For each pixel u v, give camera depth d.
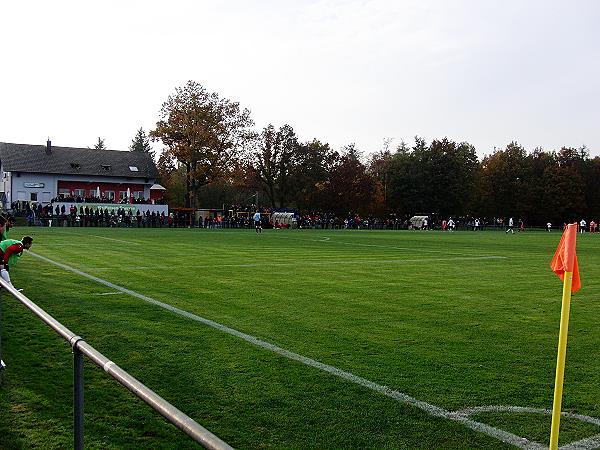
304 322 8.69
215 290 11.87
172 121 62.53
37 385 5.51
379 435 4.48
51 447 4.16
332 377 5.91
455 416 4.90
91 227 49.84
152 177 73.06
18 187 65.44
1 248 9.95
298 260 19.41
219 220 59.53
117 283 12.64
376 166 97.12
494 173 92.44
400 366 6.38
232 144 64.94
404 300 11.05
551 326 8.80
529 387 5.73
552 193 91.25
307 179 81.38
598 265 20.59
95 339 7.31
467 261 20.59
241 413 4.89
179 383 5.64
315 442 4.34
